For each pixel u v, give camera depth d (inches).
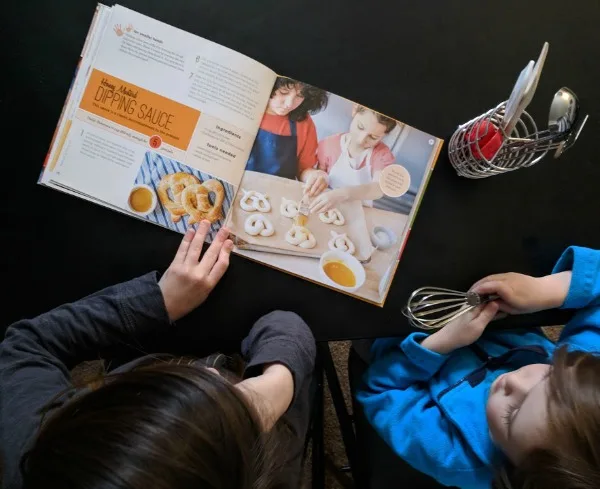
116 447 15.6
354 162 25.2
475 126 23.8
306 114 24.8
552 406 21.4
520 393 24.0
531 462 21.3
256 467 18.6
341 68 25.1
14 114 24.0
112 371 26.0
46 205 24.2
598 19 26.5
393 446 28.3
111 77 24.0
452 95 25.7
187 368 18.5
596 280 25.9
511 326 27.1
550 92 26.3
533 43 26.2
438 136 25.6
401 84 25.4
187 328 24.8
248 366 23.1
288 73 24.8
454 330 26.1
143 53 24.0
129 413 16.3
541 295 25.8
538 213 26.5
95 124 24.1
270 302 25.1
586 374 21.7
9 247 24.1
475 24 25.8
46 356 23.1
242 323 25.0
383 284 25.5
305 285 25.2
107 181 24.2
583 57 26.5
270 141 24.6
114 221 24.5
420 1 25.5
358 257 25.3
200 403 17.1
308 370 24.4
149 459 15.4
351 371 32.9
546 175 26.4
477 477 27.6
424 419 28.0
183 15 24.2
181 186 24.4
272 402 21.6
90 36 23.9
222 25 24.4
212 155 24.4
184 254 24.2
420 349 26.2
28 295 24.3
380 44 25.3
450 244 25.9
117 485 15.0
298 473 26.5
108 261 24.5
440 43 25.6
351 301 25.4
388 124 25.2
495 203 26.1
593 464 19.7
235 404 18.0
